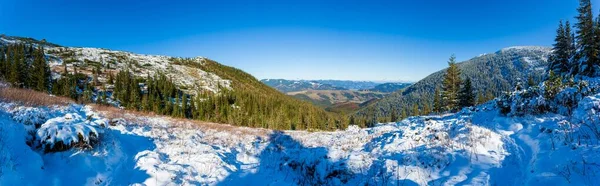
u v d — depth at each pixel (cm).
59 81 6125
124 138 1284
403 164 862
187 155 1098
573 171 574
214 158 1061
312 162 1020
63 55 10581
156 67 12912
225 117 7319
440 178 760
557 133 823
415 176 789
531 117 1154
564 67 3894
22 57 6134
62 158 903
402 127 1575
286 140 1778
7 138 846
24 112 1162
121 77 8012
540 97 1212
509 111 1393
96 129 1067
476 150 866
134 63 12481
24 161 795
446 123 1289
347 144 1383
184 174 913
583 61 3319
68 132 951
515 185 646
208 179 903
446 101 4916
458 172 765
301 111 9381
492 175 706
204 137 1691
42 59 6000
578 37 3841
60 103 2094
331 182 880
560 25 4041
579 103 1069
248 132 2178
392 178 797
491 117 1445
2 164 712
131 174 898
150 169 921
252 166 1097
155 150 1191
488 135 950
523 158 776
